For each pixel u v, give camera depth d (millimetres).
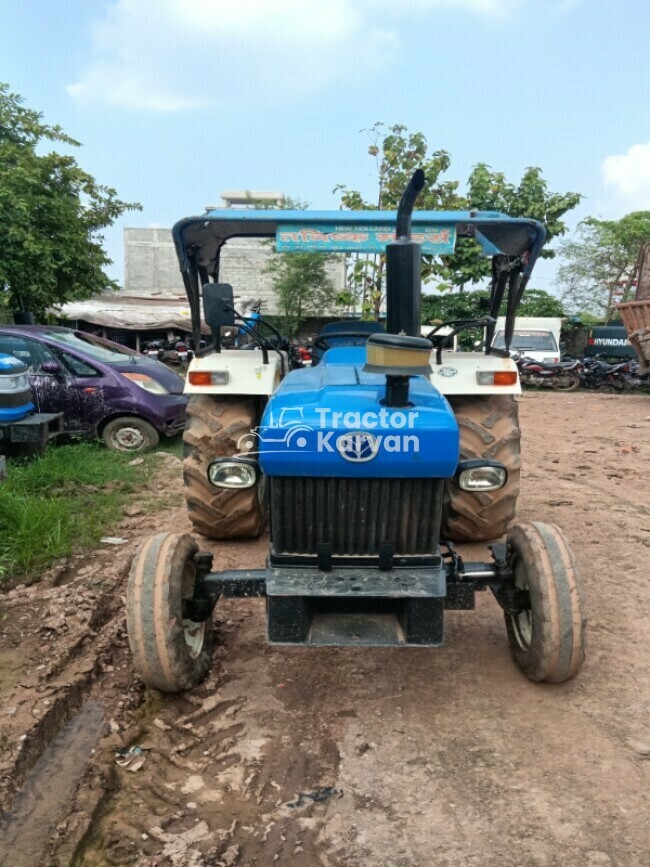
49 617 4020
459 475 3244
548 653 3148
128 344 23797
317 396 3135
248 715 3254
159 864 2408
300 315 22906
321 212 4180
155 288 30391
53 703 3211
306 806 2678
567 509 6410
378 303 6391
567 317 27078
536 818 2592
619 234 29250
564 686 3453
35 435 7363
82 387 8586
